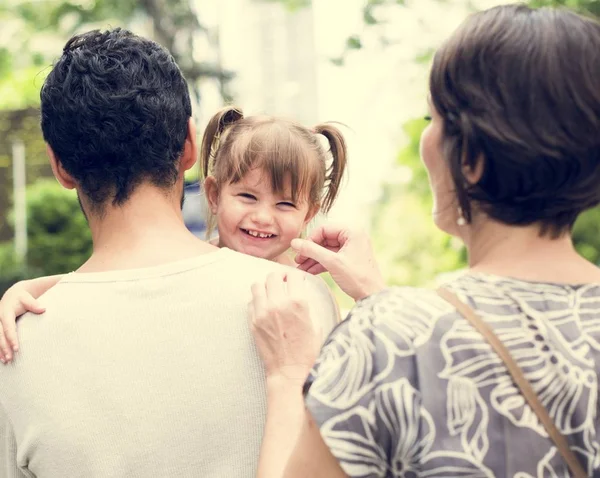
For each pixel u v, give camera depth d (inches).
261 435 59.0
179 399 58.8
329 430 45.4
